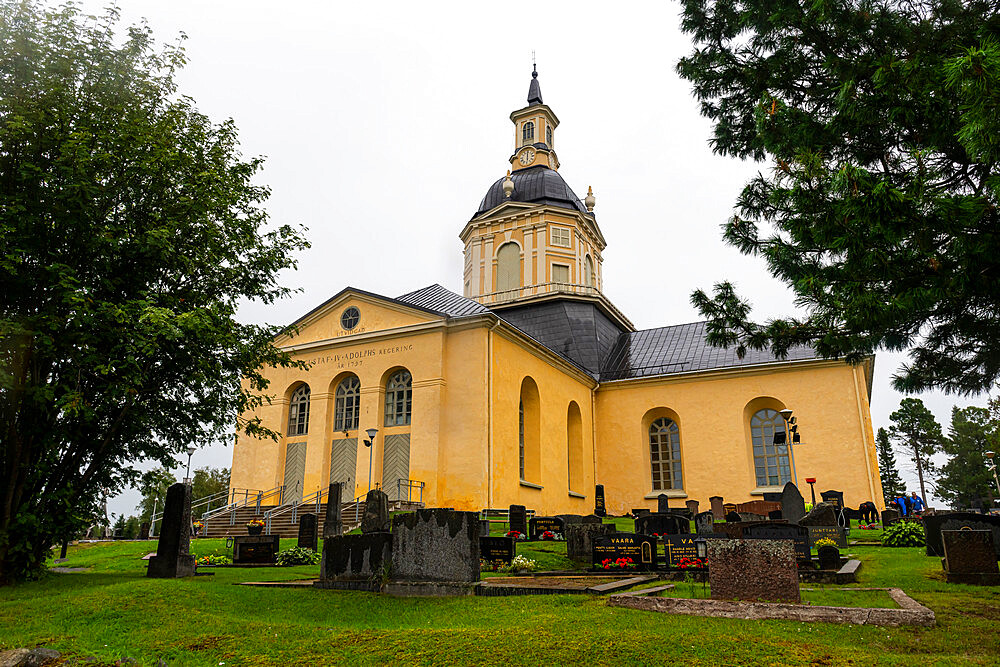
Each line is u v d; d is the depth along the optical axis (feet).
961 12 29.12
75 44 42.91
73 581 41.98
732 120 35.88
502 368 91.50
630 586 36.11
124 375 40.81
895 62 26.58
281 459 100.12
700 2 35.22
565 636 24.12
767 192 33.14
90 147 41.37
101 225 42.09
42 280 40.29
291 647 25.13
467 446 85.97
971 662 20.40
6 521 40.19
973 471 198.08
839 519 75.10
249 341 49.96
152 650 25.48
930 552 49.52
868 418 103.60
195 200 45.83
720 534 48.98
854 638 23.44
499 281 130.31
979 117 21.24
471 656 22.67
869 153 29.66
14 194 39.88
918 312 28.37
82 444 44.29
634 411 117.91
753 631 24.16
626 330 142.82
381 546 38.32
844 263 28.73
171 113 46.55
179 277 47.09
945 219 23.82
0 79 40.27
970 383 32.78
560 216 130.21
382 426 93.97
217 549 66.69
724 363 114.73
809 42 31.96
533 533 70.49
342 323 101.40
